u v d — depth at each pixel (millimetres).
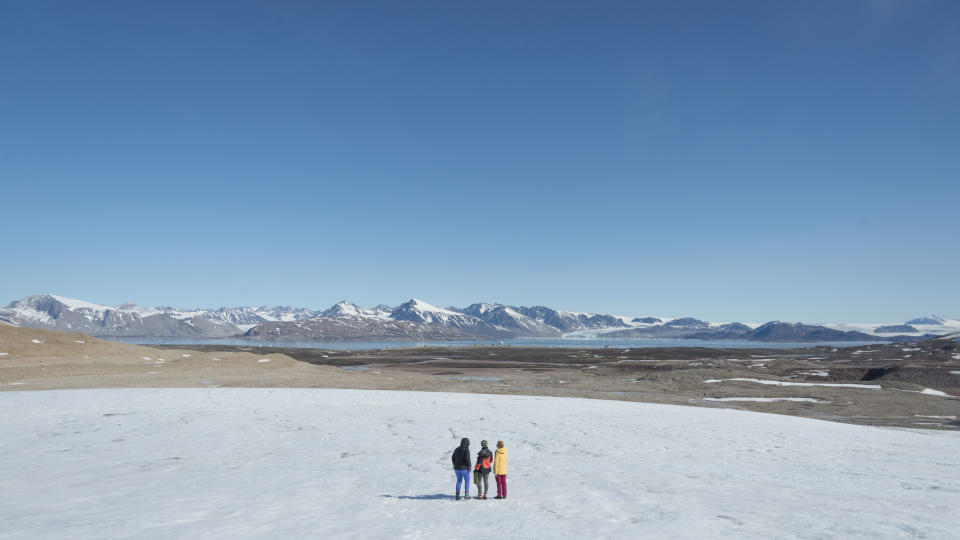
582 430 33750
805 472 22094
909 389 65500
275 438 29781
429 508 15094
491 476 20562
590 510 14805
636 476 20797
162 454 25109
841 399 58188
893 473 22031
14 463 22859
